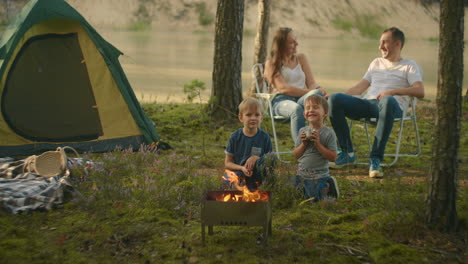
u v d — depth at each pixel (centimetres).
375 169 498
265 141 423
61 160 479
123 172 468
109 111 614
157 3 5756
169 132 728
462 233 329
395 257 298
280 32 580
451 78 314
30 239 327
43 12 573
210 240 327
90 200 389
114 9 5634
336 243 324
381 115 511
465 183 460
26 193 407
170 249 314
